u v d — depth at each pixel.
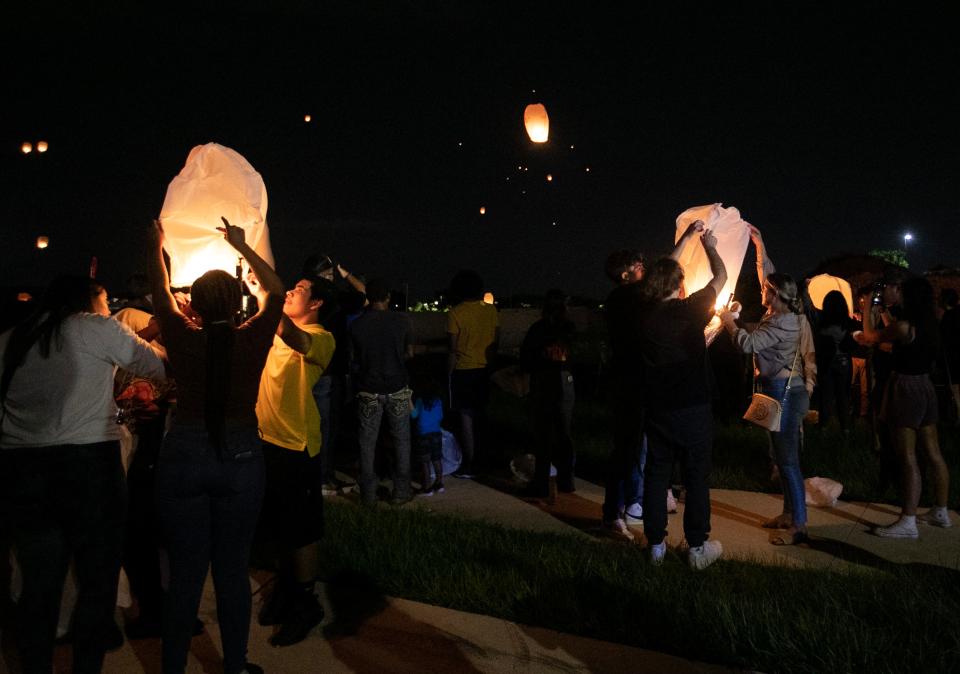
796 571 5.33
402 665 4.10
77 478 3.67
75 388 3.67
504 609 4.66
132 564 4.39
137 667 4.13
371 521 6.23
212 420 3.48
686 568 5.31
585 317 22.53
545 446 7.41
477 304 8.15
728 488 7.71
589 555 5.47
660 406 5.34
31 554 3.67
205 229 4.20
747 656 4.10
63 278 3.78
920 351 6.12
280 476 4.39
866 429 9.78
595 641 4.30
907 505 6.19
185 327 3.61
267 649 4.29
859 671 3.87
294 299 4.61
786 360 6.03
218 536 3.63
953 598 4.76
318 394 7.43
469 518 6.78
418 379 7.74
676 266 5.35
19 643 3.67
